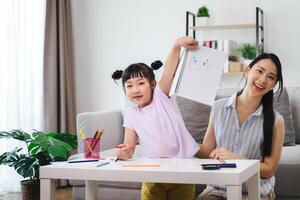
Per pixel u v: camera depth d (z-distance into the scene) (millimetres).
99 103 4809
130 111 2135
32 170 3158
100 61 4797
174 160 1860
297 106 3508
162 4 4605
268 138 2027
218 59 1878
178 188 1965
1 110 4047
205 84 1866
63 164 1809
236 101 2119
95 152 2008
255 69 2006
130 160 1895
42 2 4426
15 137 3217
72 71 4852
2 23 4059
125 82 2111
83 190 3039
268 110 2043
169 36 4594
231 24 4359
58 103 4551
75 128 4801
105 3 4770
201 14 4387
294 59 4258
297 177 2826
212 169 1592
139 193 2938
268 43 4328
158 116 2061
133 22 4691
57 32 4574
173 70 2070
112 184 2986
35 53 4383
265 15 4332
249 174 1642
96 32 4801
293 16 4258
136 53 4691
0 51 4043
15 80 4133
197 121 3428
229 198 1519
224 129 2131
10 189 4102
